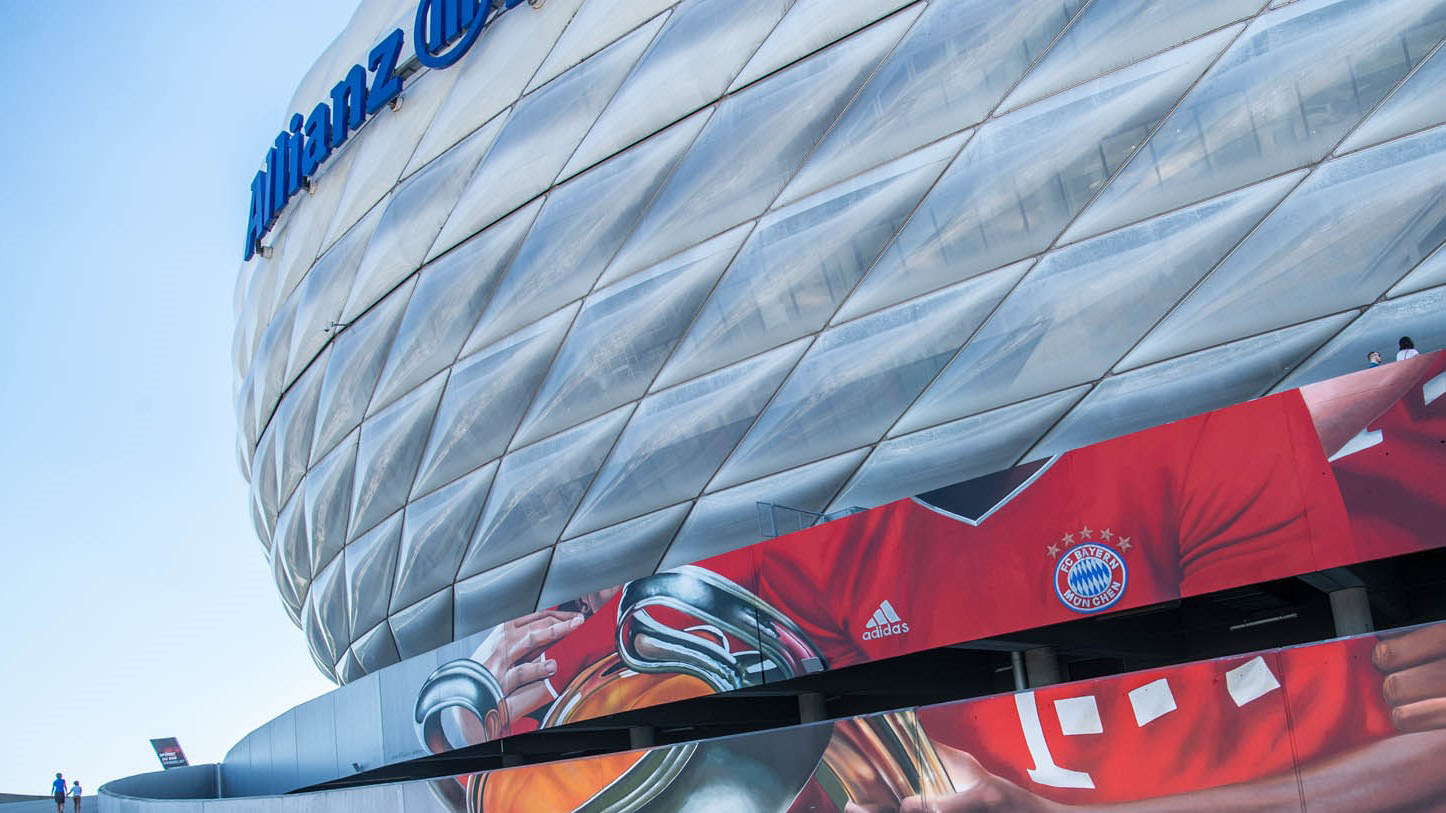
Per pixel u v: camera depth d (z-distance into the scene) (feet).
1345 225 42.63
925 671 51.90
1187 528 34.06
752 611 43.75
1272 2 44.80
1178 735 29.76
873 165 52.08
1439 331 40.52
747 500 54.08
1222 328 44.32
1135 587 34.73
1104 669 55.88
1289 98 44.01
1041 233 48.11
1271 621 48.83
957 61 50.65
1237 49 45.21
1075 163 47.57
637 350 58.03
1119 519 35.29
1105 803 30.55
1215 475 33.78
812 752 35.88
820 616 41.70
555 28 64.34
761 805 36.63
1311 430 32.45
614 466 58.59
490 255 64.59
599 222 60.03
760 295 54.34
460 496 65.41
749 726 61.00
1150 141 46.37
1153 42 46.78
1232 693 29.14
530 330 62.49
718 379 55.52
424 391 67.77
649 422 57.52
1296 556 32.24
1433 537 30.40
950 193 50.03
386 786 47.75
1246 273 44.19
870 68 52.70
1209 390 44.19
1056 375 47.24
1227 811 28.78
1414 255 41.34
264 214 86.17
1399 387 31.40
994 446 48.03
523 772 42.47
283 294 83.97
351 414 73.20
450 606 66.03
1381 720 27.02
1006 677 53.26
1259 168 44.39
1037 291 47.98
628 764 39.81
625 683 47.70
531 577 61.67
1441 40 41.83
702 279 56.08
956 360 49.39
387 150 73.05
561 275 61.26
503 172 64.75
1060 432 46.85
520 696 52.24
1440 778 26.09
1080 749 31.14
